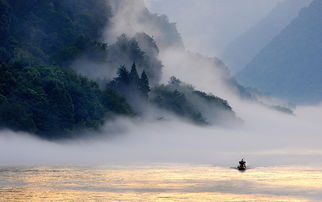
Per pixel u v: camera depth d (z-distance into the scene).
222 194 180.00
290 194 181.88
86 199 166.00
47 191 175.88
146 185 192.75
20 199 163.75
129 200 166.38
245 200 171.50
